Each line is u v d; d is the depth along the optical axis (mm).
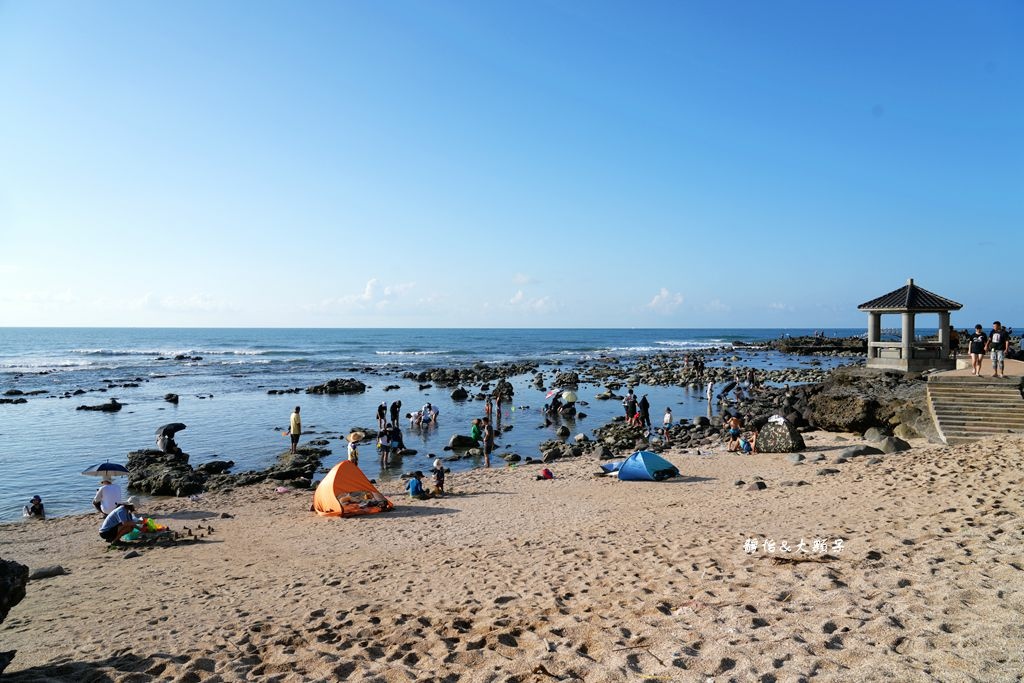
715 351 104062
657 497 14859
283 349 108000
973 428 18578
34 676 6090
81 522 15375
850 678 4879
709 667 5379
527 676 5605
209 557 12023
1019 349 29188
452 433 30203
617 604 7414
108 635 7898
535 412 37031
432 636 6918
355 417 34688
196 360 79062
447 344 130750
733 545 9336
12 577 6445
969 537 8031
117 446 26312
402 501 16484
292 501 17281
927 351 25641
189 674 6133
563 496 15984
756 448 20969
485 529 13078
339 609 8430
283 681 5891
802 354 94500
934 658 5070
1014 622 5543
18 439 27766
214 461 22562
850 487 12750
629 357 89375
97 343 127125
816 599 6656
